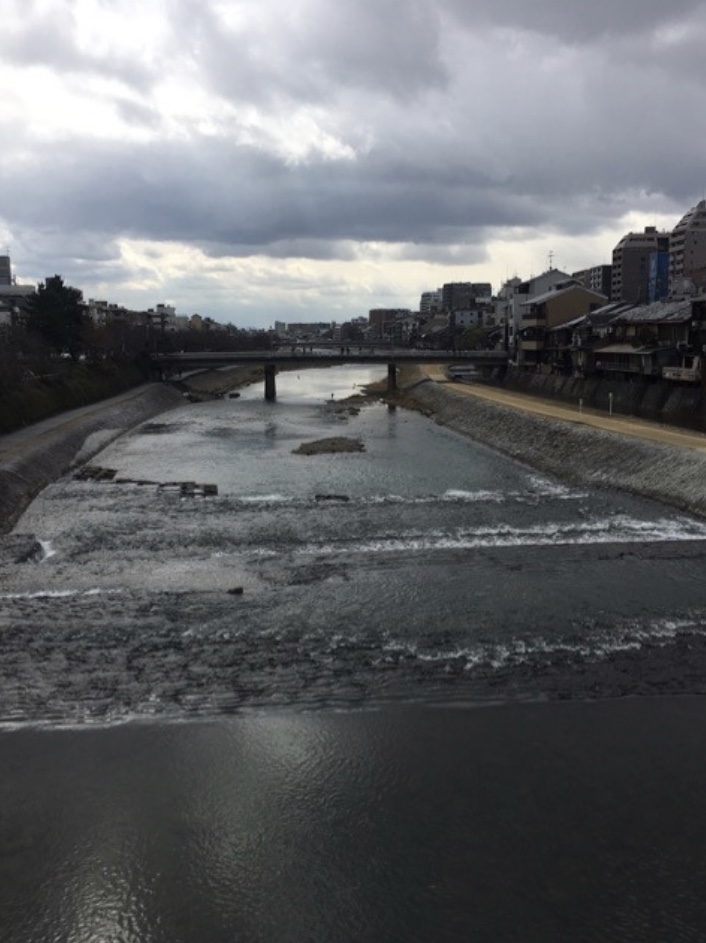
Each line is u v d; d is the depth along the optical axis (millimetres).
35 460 39094
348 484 37250
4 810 11953
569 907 10062
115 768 12961
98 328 96500
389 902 10203
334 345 136875
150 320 157375
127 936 9773
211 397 95812
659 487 31734
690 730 13836
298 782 12578
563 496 33250
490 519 29109
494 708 14625
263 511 31203
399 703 14836
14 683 15570
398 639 17594
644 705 14672
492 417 55469
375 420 68250
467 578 21797
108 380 79250
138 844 11281
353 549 25109
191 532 27719
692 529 26734
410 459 45094
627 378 62438
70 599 20328
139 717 14406
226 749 13461
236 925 9906
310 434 58344
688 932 9672
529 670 16047
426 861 10867
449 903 10156
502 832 11375
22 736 13812
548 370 81062
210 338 157000
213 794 12312
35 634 17906
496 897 10234
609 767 12828
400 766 12945
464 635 17766
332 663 16453
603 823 11531
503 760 13055
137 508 32000
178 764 13062
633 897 10195
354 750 13398
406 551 24734
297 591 20812
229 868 10820
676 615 18844
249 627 18328
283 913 10062
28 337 70500
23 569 23031
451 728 14008
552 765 12898
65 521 29656
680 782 12430
